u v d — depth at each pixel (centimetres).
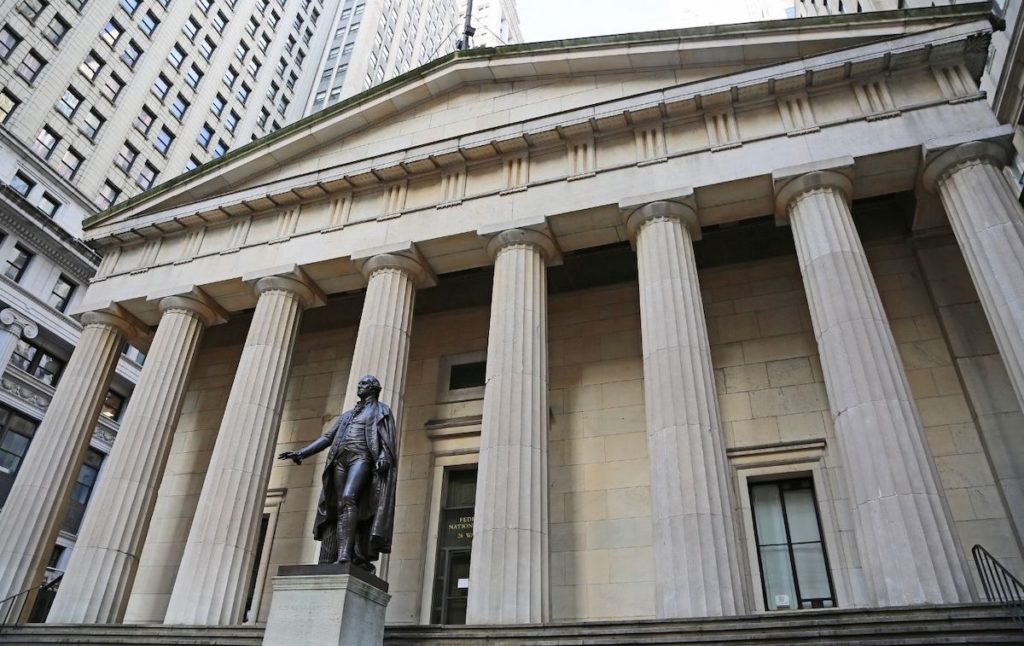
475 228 2047
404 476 2295
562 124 2070
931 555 1296
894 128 1806
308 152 2542
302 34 7806
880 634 1134
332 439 1334
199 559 1777
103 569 1898
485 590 1505
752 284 2262
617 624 1296
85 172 5000
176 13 5956
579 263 2398
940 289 2002
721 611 1345
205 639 1517
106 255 2589
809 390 2039
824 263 1684
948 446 1838
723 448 1575
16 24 4678
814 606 1802
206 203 2420
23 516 2094
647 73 2209
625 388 2220
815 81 1916
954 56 1844
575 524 2052
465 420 2297
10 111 4603
